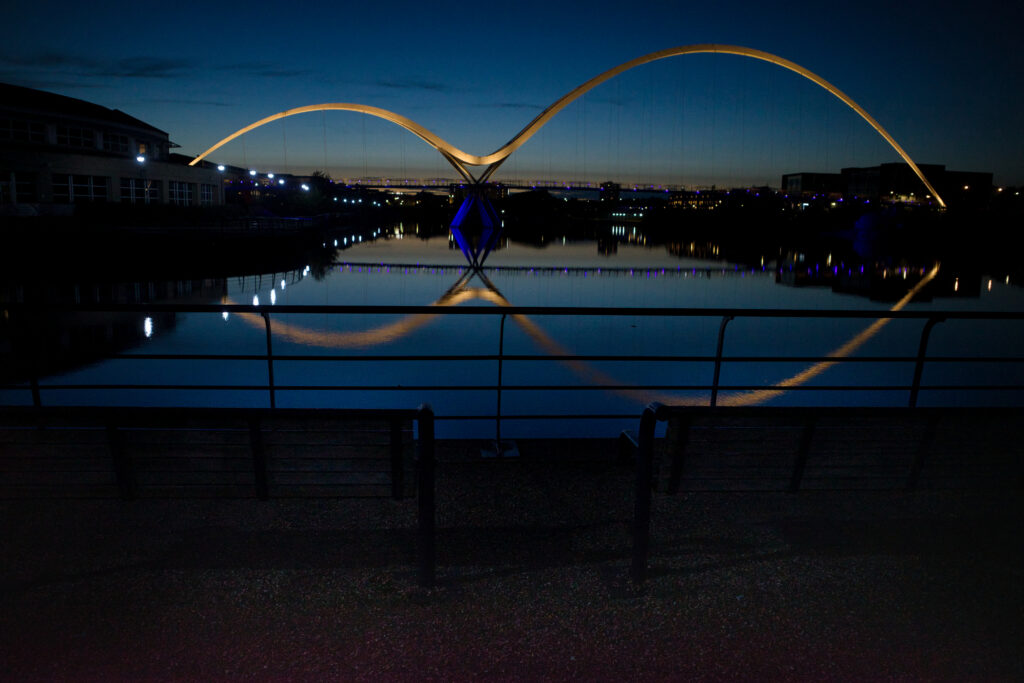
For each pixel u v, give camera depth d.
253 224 72.50
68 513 3.74
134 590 3.01
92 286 44.56
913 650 2.68
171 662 2.54
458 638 2.71
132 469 3.14
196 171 84.50
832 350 35.78
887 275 88.44
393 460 3.12
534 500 4.00
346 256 89.75
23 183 57.66
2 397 18.33
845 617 2.89
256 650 2.62
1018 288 75.19
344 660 2.57
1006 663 2.61
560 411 17.72
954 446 3.42
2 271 41.56
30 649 2.60
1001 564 3.34
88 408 3.04
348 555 3.35
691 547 3.48
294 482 3.18
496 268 87.50
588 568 3.26
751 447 3.29
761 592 3.07
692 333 40.47
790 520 3.79
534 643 2.69
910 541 3.56
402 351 34.47
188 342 33.06
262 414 3.00
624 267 96.50
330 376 26.41
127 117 80.19
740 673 2.53
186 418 3.02
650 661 2.59
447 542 3.50
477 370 28.00
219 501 3.93
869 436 3.37
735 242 169.50
